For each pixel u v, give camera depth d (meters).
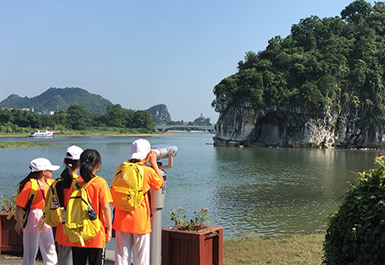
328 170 53.50
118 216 6.14
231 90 128.00
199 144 137.88
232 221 23.17
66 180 6.15
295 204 28.70
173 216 8.75
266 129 132.00
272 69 131.62
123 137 183.50
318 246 13.27
